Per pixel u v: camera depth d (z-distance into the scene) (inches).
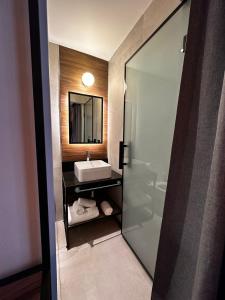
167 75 38.0
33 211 21.1
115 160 71.9
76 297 41.9
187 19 31.3
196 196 26.8
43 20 17.2
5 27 16.9
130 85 55.1
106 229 69.7
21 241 21.0
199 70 25.7
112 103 72.9
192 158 27.6
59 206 72.7
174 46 35.1
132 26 52.4
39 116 18.6
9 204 19.8
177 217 30.8
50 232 21.1
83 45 63.7
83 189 57.1
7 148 18.8
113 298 41.9
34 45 17.4
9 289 19.4
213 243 18.6
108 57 72.8
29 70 18.4
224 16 21.1
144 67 46.6
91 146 76.3
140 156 51.6
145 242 50.6
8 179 19.4
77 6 43.9
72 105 69.3
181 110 28.4
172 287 32.9
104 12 46.4
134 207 56.6
